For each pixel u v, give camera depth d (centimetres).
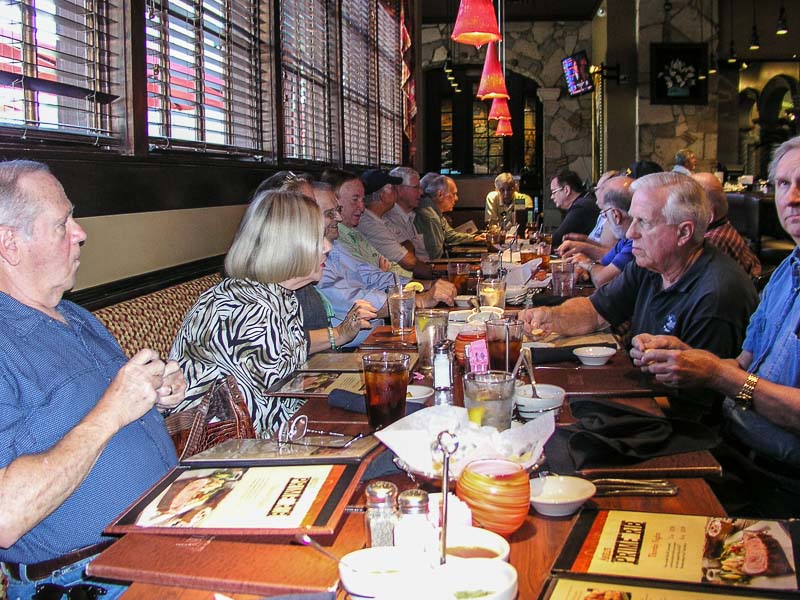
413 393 179
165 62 305
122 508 155
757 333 217
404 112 909
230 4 380
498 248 566
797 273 202
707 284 234
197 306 220
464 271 375
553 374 201
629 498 123
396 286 290
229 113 380
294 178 323
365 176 545
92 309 236
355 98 675
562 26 1314
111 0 261
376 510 104
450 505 108
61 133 237
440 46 1332
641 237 239
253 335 214
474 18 475
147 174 280
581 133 1333
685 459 136
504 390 142
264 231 222
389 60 829
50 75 234
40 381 149
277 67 438
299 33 504
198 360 213
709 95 1151
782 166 201
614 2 1156
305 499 115
